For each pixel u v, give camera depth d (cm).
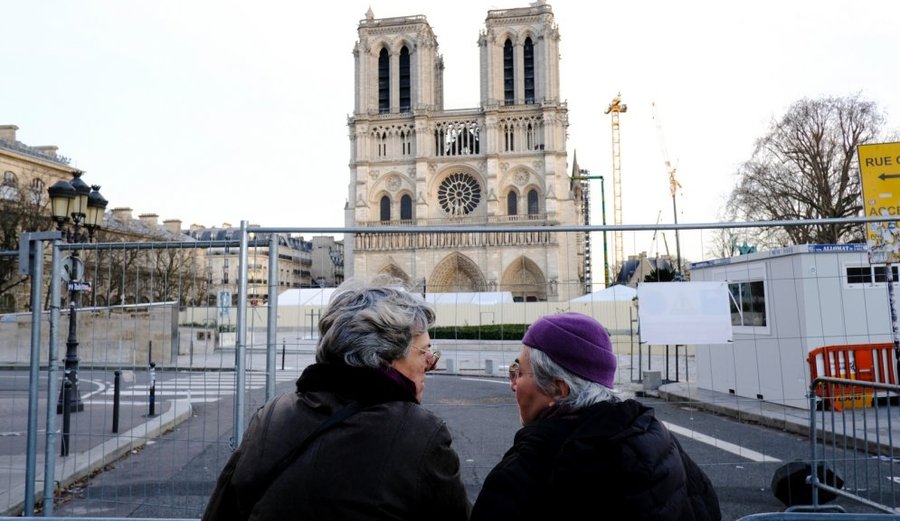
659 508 202
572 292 7806
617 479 202
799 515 281
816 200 4444
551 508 207
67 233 1474
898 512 578
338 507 189
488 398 1419
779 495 682
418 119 8488
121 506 697
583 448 208
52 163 5672
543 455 217
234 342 642
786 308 1186
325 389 212
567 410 235
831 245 1184
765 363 1179
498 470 220
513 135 8425
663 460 210
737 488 745
